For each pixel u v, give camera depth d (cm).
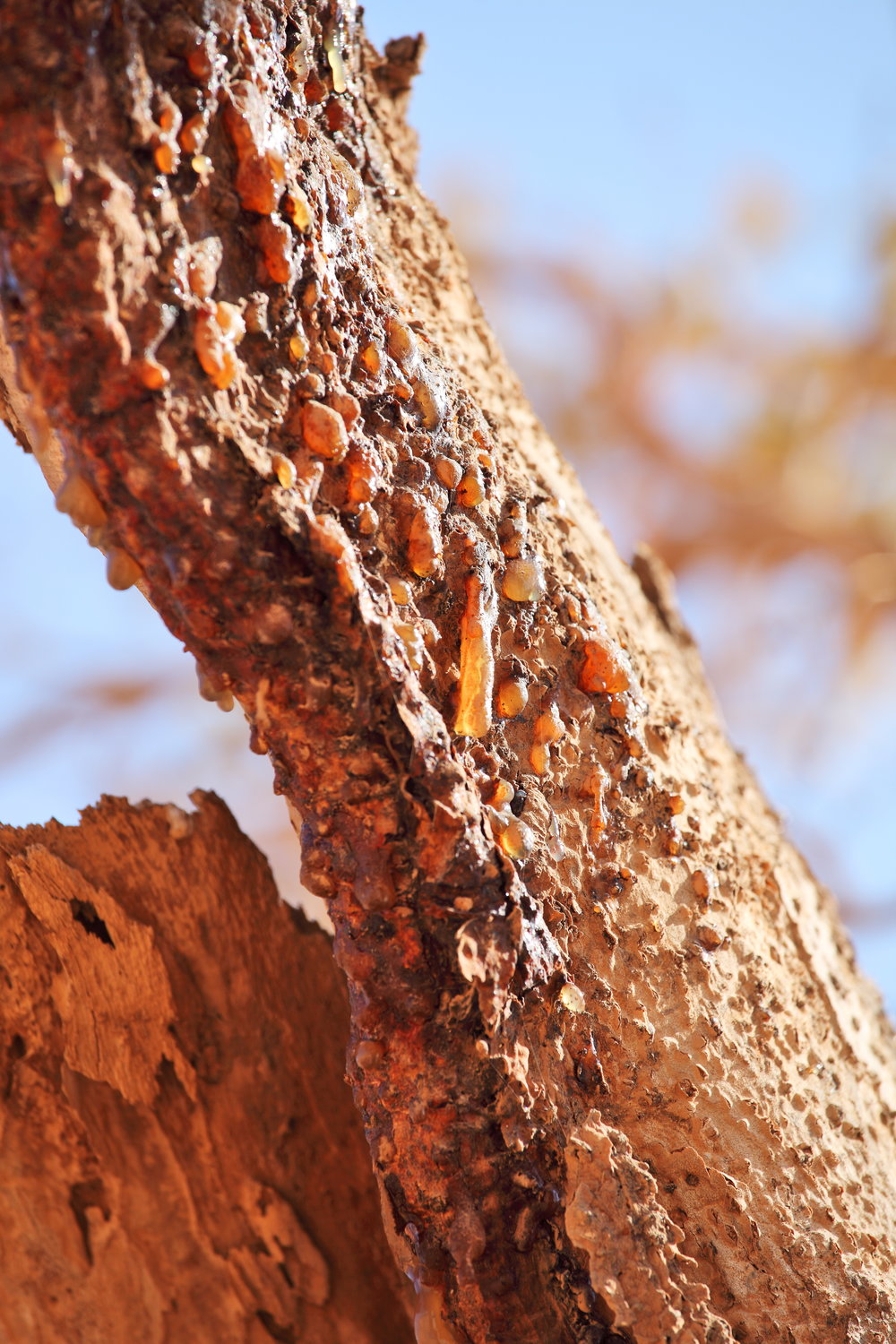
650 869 111
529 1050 106
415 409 110
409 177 120
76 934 114
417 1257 106
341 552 104
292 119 107
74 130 102
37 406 103
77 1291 112
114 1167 113
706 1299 106
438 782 105
